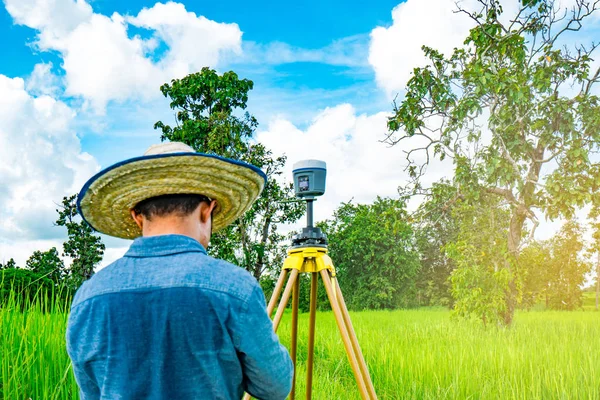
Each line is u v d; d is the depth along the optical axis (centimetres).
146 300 103
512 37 700
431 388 420
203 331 101
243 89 1564
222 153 1428
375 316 1306
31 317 355
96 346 105
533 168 720
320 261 218
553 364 457
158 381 100
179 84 1580
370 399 198
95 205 139
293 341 245
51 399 283
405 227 872
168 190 123
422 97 788
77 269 1520
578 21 669
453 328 774
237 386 109
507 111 705
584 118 652
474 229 816
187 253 110
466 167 748
